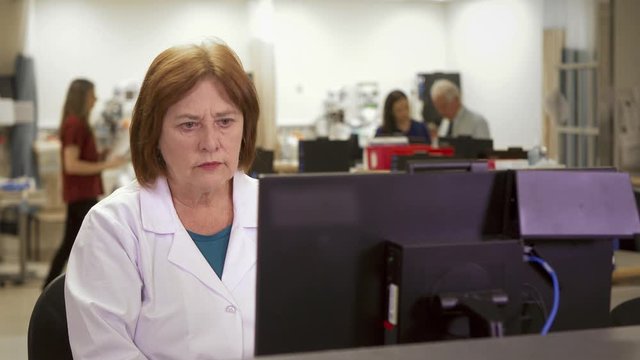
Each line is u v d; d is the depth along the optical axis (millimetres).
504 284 1150
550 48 8328
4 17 9102
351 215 1115
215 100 1479
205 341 1503
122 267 1494
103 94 9797
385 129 6922
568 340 824
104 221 1516
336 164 6125
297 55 10648
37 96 9469
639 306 1899
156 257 1525
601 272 1246
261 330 1093
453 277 1127
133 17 9930
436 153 5547
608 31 6367
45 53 9562
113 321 1466
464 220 1175
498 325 1086
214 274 1537
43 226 8266
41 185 8430
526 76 9578
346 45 10844
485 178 1184
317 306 1108
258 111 1591
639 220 1202
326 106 10523
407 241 1141
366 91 10320
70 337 1494
